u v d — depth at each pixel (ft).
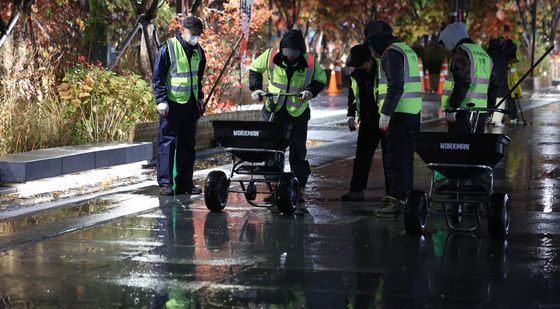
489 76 58.49
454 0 152.56
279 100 60.34
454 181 53.83
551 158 87.61
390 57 55.42
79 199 61.77
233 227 53.52
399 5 199.72
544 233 52.34
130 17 108.06
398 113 56.54
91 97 80.18
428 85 191.31
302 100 59.06
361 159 62.39
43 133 75.36
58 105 78.74
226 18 98.89
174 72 63.67
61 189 65.21
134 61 99.45
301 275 42.80
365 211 58.95
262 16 106.42
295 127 60.75
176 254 46.68
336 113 129.80
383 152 59.93
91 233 51.57
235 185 68.80
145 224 54.13
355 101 61.41
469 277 42.70
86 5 96.48
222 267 44.16
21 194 62.64
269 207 59.57
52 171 65.77
